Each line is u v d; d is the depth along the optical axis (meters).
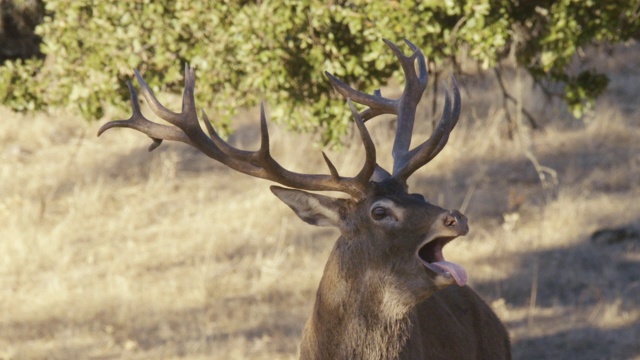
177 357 35.59
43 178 57.28
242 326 38.72
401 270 18.97
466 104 62.25
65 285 42.94
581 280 43.06
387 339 19.39
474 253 45.78
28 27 43.12
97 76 30.45
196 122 20.12
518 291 42.16
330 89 29.58
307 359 20.42
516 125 40.22
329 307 19.78
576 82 32.72
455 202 52.91
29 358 35.81
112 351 36.53
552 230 48.28
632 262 45.06
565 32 28.66
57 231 48.78
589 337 37.28
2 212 51.19
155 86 30.38
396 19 27.97
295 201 19.83
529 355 36.22
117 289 42.25
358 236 19.38
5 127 63.09
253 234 48.56
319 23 28.17
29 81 31.73
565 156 58.22
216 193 54.84
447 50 29.20
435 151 19.61
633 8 28.91
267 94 29.25
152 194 54.84
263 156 19.69
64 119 63.81
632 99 65.12
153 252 47.38
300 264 45.31
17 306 40.97
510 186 54.88
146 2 29.58
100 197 53.88
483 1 27.55
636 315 39.03
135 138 61.94
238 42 28.58
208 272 44.44
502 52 34.88
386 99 21.77
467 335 22.72
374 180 20.42
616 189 54.25
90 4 30.44
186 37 29.80
